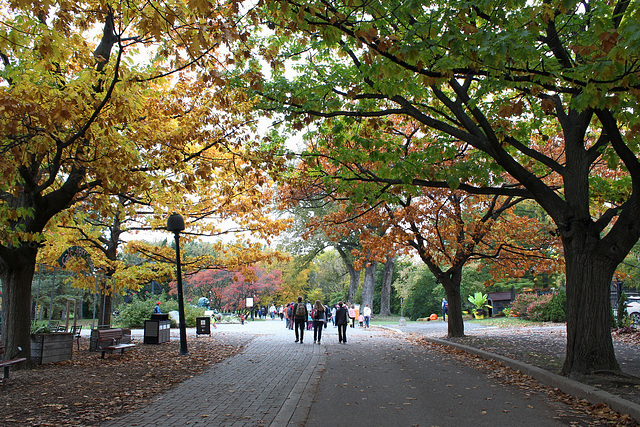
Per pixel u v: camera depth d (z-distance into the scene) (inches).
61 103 315.3
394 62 291.9
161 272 781.3
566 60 332.2
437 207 761.6
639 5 242.5
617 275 800.3
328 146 543.2
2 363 352.2
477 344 644.7
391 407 290.7
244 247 795.4
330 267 2404.0
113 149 384.5
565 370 362.0
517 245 842.8
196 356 548.1
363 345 723.4
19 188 422.9
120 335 545.3
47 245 648.4
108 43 473.1
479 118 375.6
